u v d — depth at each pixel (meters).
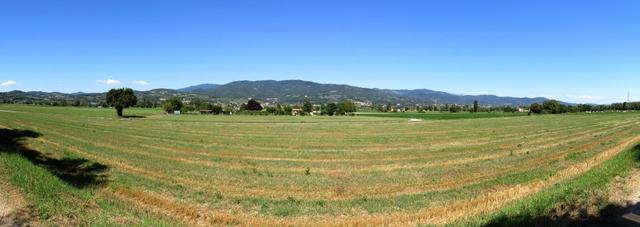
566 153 33.62
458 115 146.00
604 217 14.14
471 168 27.48
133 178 22.83
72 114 103.12
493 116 131.25
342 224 15.52
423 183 22.89
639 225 13.35
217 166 28.20
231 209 17.67
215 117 112.25
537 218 14.14
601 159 28.33
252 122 87.94
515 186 20.94
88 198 16.91
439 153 35.81
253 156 33.56
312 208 17.89
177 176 24.09
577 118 101.31
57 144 36.31
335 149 39.00
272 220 16.20
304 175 25.36
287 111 155.00
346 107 162.62
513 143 43.94
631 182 18.72
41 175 18.98
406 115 147.12
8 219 13.67
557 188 18.64
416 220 15.88
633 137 46.28
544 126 72.69
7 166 19.81
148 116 111.31
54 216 14.33
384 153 35.81
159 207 17.36
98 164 27.05
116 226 13.90
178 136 50.44
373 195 20.19
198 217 16.44
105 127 61.56
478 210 16.64
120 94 103.00
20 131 46.31
